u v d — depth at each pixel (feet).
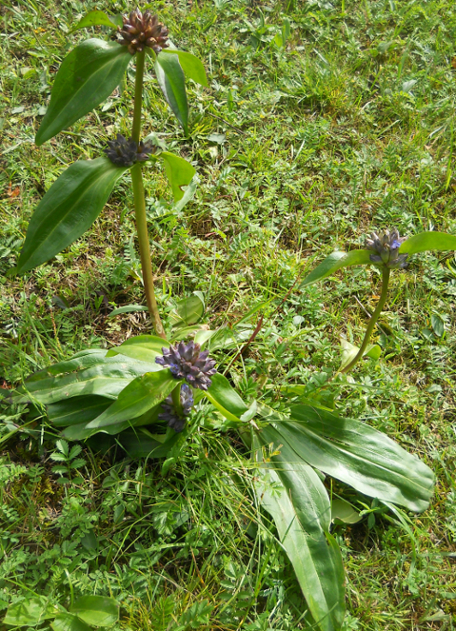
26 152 3.18
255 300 2.86
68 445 2.41
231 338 2.68
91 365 2.39
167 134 3.40
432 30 4.54
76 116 2.18
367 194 3.48
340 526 2.43
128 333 2.82
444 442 2.73
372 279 3.19
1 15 3.66
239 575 2.18
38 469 2.32
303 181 3.34
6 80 3.42
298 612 2.19
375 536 2.44
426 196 3.58
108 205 3.14
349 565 2.31
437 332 3.05
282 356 2.74
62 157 3.22
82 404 2.40
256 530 2.31
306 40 4.18
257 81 3.80
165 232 3.08
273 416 2.52
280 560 2.24
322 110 3.82
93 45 2.16
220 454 2.41
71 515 2.22
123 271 2.91
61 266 2.94
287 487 2.34
